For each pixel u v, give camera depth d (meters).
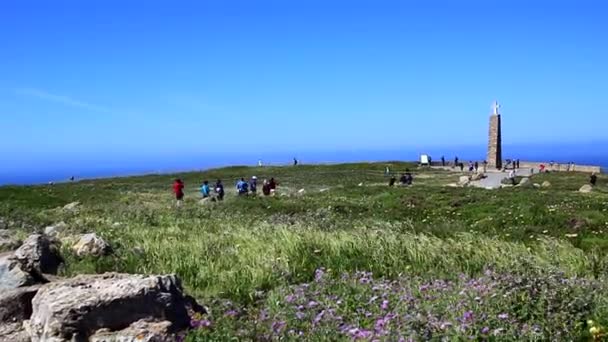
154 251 16.36
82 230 22.11
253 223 25.58
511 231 22.02
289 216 28.84
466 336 7.74
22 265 10.34
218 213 31.00
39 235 13.32
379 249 15.52
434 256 15.13
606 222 22.47
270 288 12.86
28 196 43.44
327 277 12.48
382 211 29.95
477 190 39.06
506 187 46.62
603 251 18.00
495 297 9.48
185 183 73.38
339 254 15.34
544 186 49.56
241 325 8.85
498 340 7.89
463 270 14.09
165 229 22.81
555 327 8.48
